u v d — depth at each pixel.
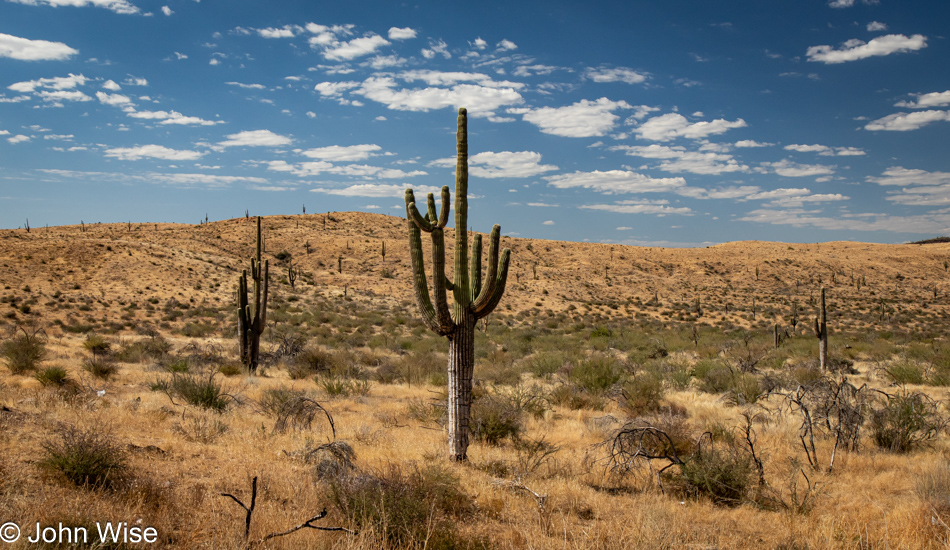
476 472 8.76
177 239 107.06
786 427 13.03
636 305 79.06
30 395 12.45
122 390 17.22
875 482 9.09
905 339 44.69
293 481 7.48
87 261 60.09
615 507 7.61
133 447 8.23
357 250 111.00
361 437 11.20
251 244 112.06
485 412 11.96
